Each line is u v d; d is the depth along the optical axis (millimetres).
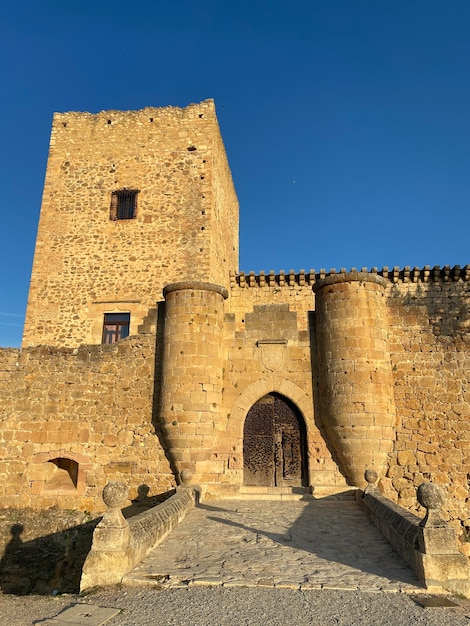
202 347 12852
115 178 21484
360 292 12633
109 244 20547
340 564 7059
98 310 19734
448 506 11750
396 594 5887
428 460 12062
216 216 21516
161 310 14008
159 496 12547
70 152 22156
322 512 10602
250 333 13461
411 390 12570
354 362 12156
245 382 13141
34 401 13812
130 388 13523
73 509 12852
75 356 14047
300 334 13328
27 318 19969
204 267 19750
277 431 12914
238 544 8125
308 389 12914
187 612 5289
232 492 12125
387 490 11977
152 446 12961
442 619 5113
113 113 22422
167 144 21656
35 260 20719
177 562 7145
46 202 21516
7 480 13305
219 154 22906
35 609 5516
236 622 5016
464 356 12648
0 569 12188
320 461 12328
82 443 13328
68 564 12109
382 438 11953
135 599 5742
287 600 5660
